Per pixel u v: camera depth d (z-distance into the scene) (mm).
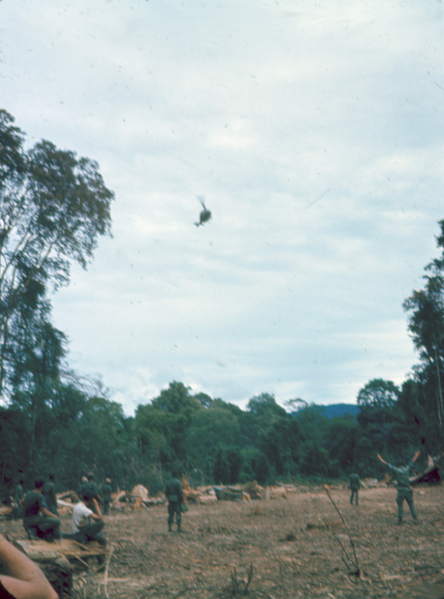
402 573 7094
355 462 81875
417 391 56125
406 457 78562
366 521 14773
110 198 36094
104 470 43844
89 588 6836
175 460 66812
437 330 50688
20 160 33625
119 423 47219
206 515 21781
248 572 7664
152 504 33719
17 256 34875
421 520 14367
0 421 34000
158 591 6688
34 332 35344
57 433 37938
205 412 102062
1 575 1201
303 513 19578
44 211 34469
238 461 64750
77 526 8508
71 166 34906
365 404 85438
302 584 6762
